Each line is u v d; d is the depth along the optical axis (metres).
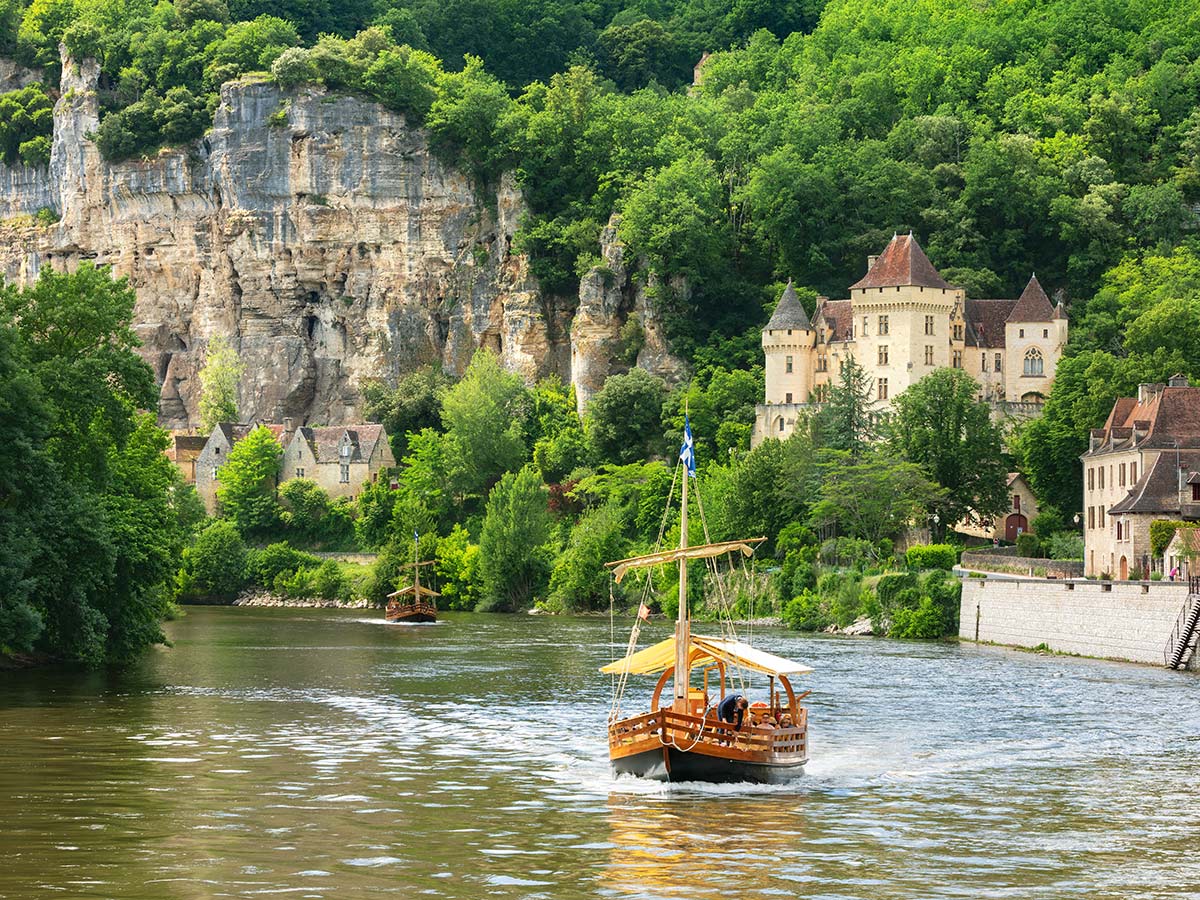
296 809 64.25
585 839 59.12
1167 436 165.00
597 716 95.62
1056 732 88.19
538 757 78.88
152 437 141.00
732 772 71.31
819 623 176.12
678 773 70.69
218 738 84.50
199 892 50.25
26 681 112.81
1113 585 131.88
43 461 113.56
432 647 153.25
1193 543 142.88
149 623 131.38
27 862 53.97
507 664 132.62
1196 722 92.31
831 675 119.06
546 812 64.25
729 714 74.81
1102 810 65.94
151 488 136.62
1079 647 136.75
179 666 128.62
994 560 180.50
